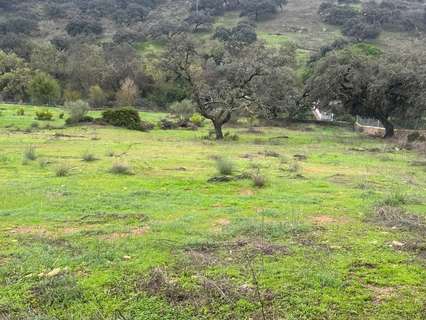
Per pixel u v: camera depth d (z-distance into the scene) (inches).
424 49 1592.0
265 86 1667.1
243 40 3368.6
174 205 406.3
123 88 2432.3
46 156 748.0
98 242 288.0
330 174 636.7
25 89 2559.1
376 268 248.8
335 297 211.8
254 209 394.9
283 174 614.9
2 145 881.5
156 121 1664.6
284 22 4185.5
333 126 1888.5
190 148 959.0
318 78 1524.4
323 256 265.4
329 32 3838.6
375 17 3718.0
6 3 4330.7
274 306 202.8
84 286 220.2
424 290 221.3
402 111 1443.2
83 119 1423.5
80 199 422.6
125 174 580.4
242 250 275.6
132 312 197.2
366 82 1441.9
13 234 309.1
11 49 3088.1
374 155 936.9
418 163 797.2
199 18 3843.5
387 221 350.9
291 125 1851.6
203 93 1299.2
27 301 207.2
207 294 212.8
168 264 250.7
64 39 3358.8
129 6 4345.5
